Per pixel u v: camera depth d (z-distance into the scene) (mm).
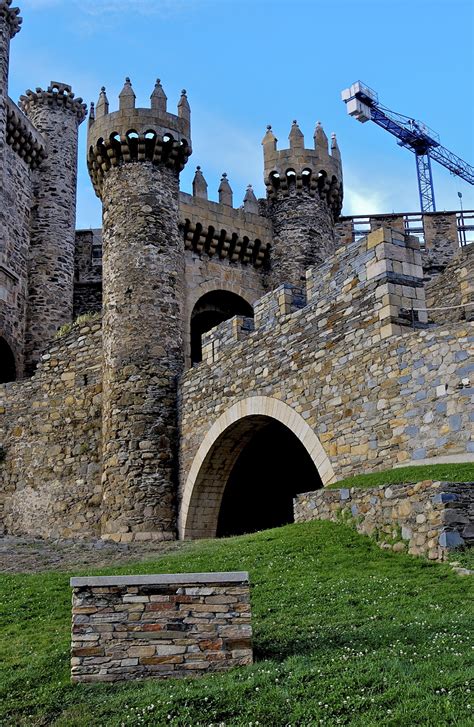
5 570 15594
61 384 27156
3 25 35250
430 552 12047
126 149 26469
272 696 7668
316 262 31156
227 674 8305
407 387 15977
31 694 8414
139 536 22781
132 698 7949
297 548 13617
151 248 25578
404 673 7793
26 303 35469
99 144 26766
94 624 8617
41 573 15000
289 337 19719
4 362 34000
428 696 7266
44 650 9828
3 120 34375
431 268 35094
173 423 24031
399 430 15961
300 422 18781
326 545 13539
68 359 27281
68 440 26438
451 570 11180
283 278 31047
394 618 9531
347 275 18094
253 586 11742
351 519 14398
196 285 29984
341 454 17344
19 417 27828
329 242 31969
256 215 31859
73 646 8570
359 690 7586
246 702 7645
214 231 30547
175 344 25000
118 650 8547
